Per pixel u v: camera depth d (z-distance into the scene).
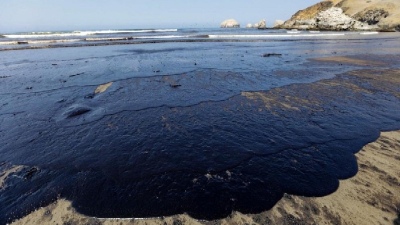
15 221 3.80
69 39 32.78
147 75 12.58
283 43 29.59
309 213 3.86
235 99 9.06
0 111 8.06
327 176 4.72
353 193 4.26
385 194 4.21
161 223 3.74
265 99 9.05
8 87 10.73
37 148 5.82
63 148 5.81
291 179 4.66
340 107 8.18
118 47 25.08
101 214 3.92
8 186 4.56
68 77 12.35
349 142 5.92
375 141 5.96
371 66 15.18
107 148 5.79
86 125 7.00
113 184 4.59
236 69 14.19
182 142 6.04
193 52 21.31
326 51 22.39
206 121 7.22
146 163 5.20
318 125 6.86
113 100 8.99
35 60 17.39
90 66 15.02
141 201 4.17
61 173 4.92
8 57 18.83
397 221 3.66
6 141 6.16
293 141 6.02
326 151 5.55
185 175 4.82
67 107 8.34
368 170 4.87
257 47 25.45
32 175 4.86
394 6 59.69
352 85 10.85
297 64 15.96
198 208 4.01
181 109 8.14
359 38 36.62
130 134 6.45
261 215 3.85
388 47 25.14
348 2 72.12
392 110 7.89
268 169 4.97
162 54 20.00
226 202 4.12
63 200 4.22
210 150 5.67
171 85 10.78
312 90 10.12
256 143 5.95
